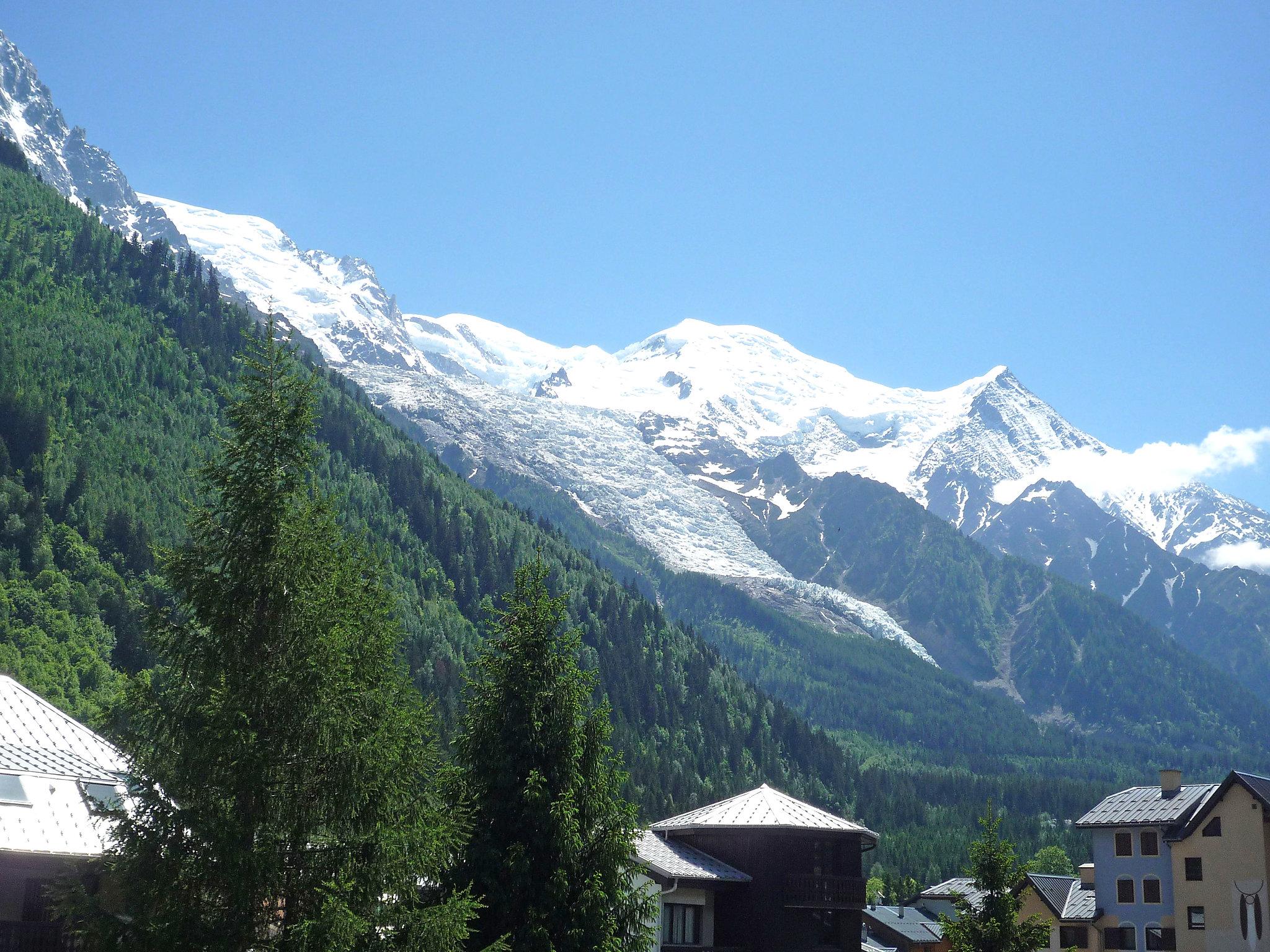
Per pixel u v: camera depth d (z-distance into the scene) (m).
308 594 31.66
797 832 70.31
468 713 43.41
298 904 29.66
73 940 37.72
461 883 39.69
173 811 29.48
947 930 74.12
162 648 31.73
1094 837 103.00
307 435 34.28
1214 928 92.44
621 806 42.22
